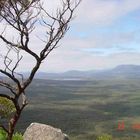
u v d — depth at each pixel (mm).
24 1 10875
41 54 11336
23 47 11094
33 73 11414
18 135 25422
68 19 11398
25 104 11586
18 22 10906
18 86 11391
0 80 11383
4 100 28250
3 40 10977
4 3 10688
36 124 25016
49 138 24188
